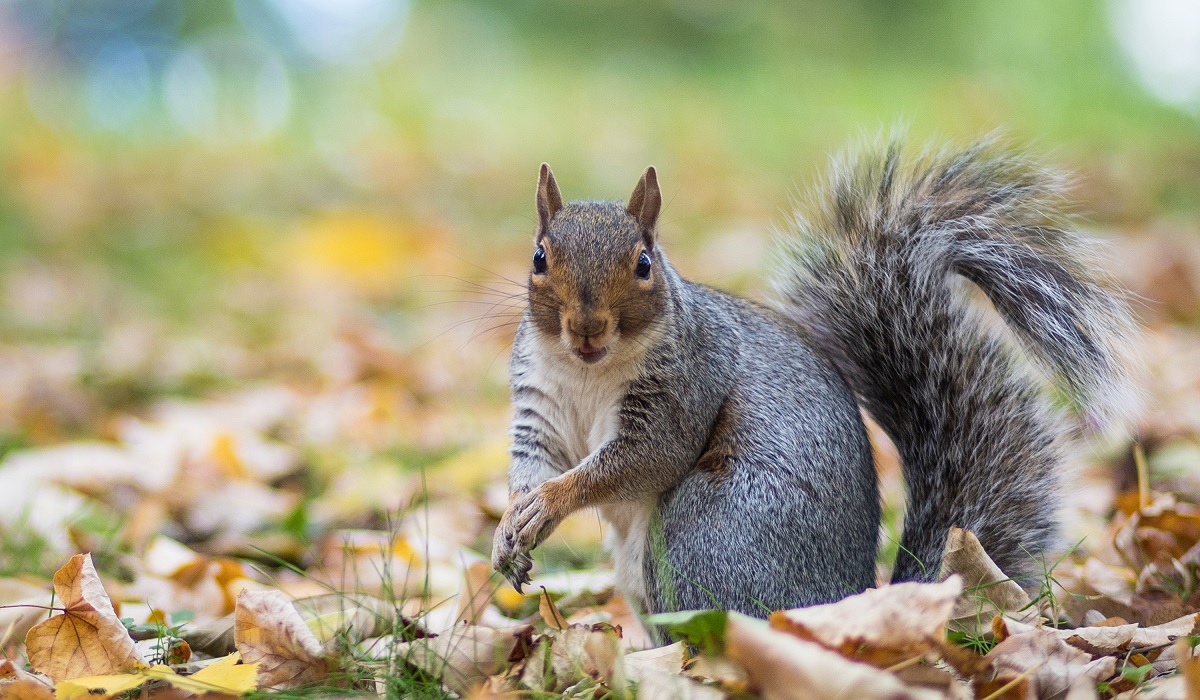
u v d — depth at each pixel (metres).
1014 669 5.80
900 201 8.23
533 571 9.16
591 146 30.33
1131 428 7.88
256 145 32.50
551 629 6.73
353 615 7.17
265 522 10.48
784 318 8.35
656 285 7.39
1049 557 7.64
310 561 9.55
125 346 17.27
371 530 10.25
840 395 7.77
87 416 14.04
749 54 43.34
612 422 7.49
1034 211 8.23
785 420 7.43
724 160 27.39
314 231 23.59
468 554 9.30
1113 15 37.69
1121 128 26.84
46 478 10.87
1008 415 7.75
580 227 7.42
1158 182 21.42
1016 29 39.28
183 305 20.58
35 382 14.99
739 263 18.95
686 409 7.43
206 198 27.41
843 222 8.32
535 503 7.30
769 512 7.19
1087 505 9.55
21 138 32.66
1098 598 7.32
